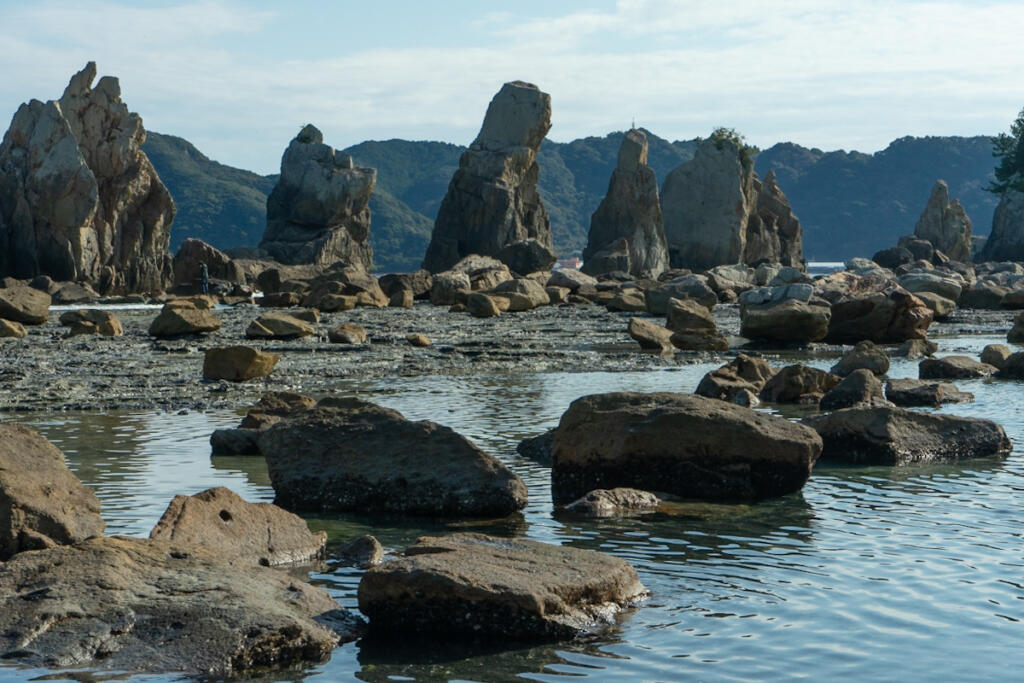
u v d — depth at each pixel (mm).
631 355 37656
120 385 27781
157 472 16734
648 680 8250
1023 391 27469
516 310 63375
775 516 14031
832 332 44844
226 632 8680
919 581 10898
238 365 28938
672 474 15391
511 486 14281
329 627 9312
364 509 14477
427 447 14656
